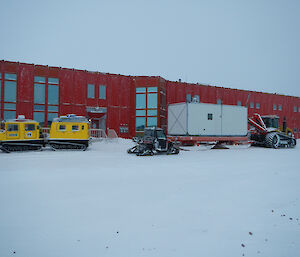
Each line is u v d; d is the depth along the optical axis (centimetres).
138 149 1373
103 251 298
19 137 1523
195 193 565
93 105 2614
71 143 1620
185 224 384
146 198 523
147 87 2750
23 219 400
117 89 2731
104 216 417
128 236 340
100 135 2622
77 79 2559
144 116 2738
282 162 1108
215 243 321
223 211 445
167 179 714
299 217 418
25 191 569
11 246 309
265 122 2131
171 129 1956
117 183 658
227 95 3356
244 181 695
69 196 533
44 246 310
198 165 994
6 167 902
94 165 970
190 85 3100
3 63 2288
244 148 2000
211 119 1867
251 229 367
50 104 2445
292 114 3991
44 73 2434
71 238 333
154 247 309
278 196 545
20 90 2338
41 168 884
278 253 295
